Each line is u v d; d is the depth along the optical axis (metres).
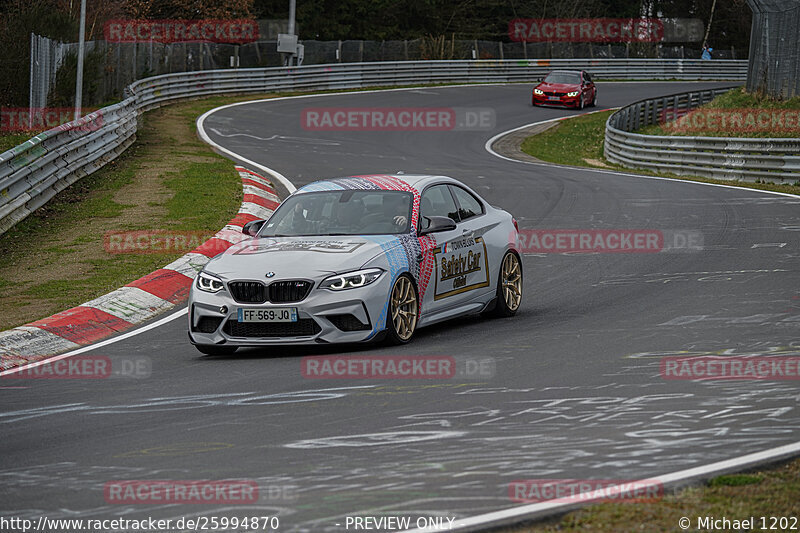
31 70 93.88
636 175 90.38
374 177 38.94
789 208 66.50
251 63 171.62
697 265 48.66
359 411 25.52
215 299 33.19
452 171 90.62
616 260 51.16
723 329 34.81
